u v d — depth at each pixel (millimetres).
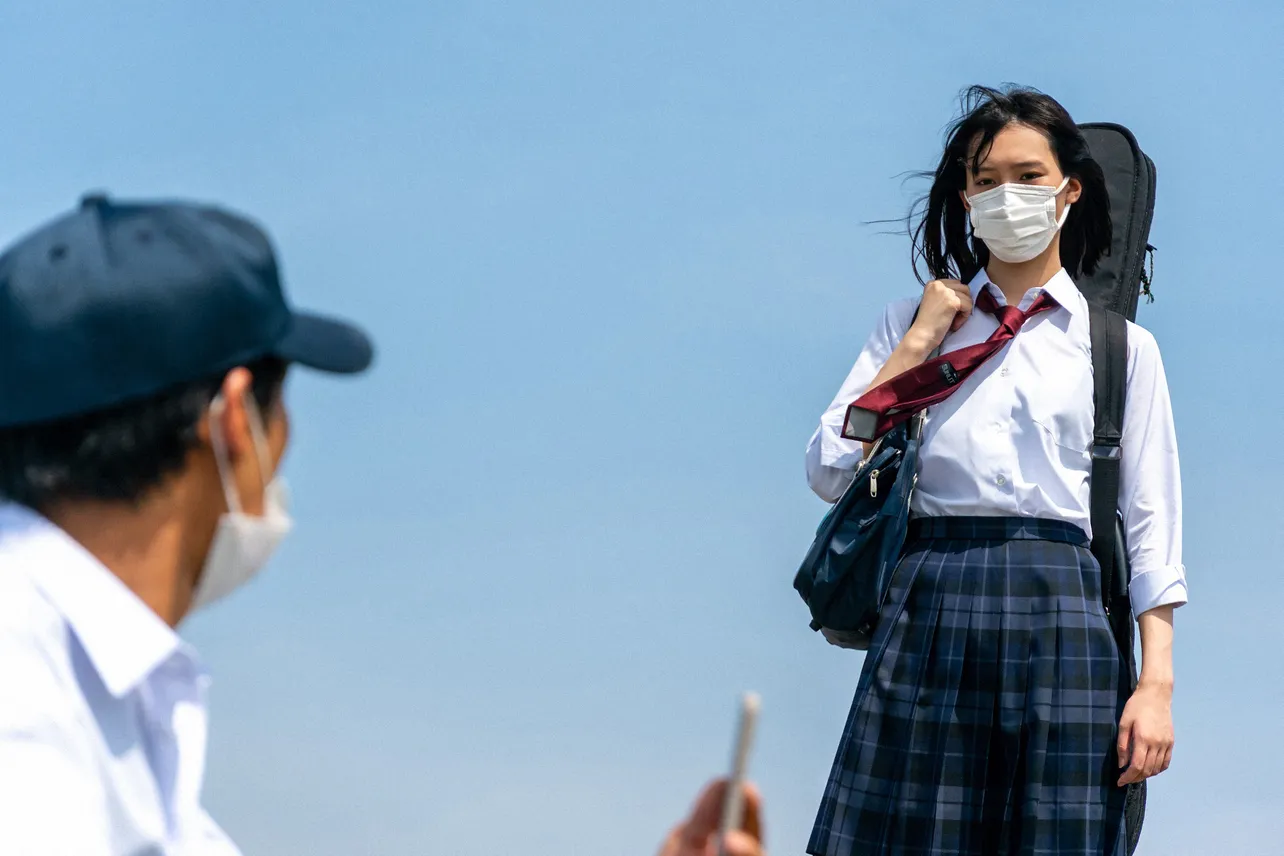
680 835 2051
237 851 2891
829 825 5762
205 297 2570
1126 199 6859
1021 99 6141
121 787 2566
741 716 1960
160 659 2576
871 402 5840
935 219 6406
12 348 2525
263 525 2709
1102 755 5578
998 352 5906
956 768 5609
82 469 2570
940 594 5730
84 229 2598
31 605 2516
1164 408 5918
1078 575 5680
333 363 2801
